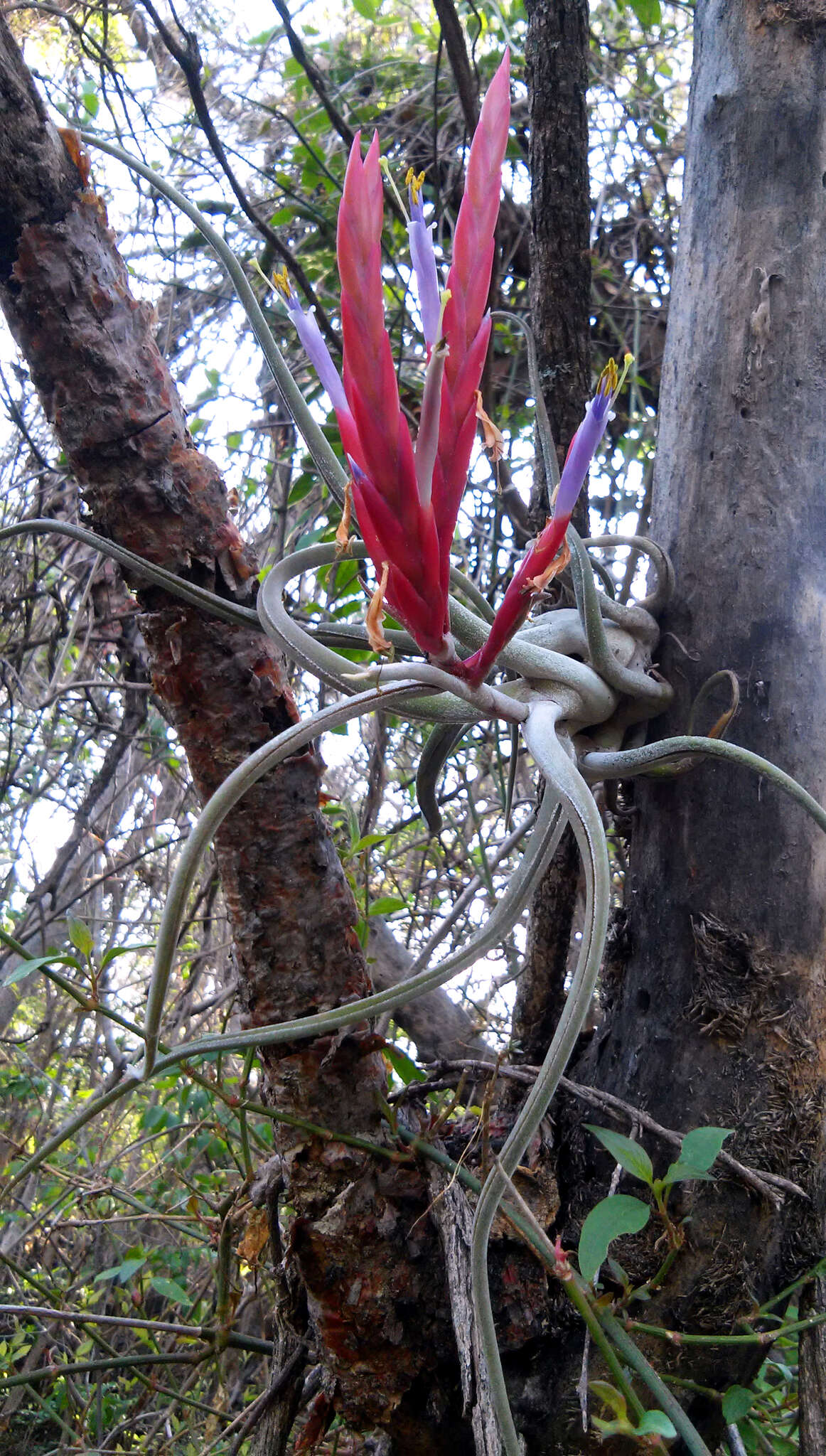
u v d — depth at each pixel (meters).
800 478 1.07
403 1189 1.05
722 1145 0.97
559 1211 1.05
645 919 1.07
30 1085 2.56
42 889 2.53
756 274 1.10
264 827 1.01
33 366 0.94
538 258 1.18
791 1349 1.69
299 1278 1.13
